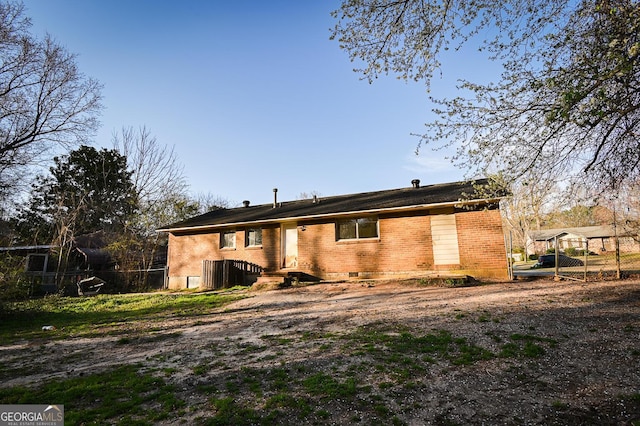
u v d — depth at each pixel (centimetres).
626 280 988
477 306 782
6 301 1063
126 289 1891
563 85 445
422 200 1403
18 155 1850
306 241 1600
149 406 376
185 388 424
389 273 1418
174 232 1964
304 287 1360
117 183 3388
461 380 406
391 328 653
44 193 3023
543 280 1149
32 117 1900
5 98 1784
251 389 409
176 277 1905
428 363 464
